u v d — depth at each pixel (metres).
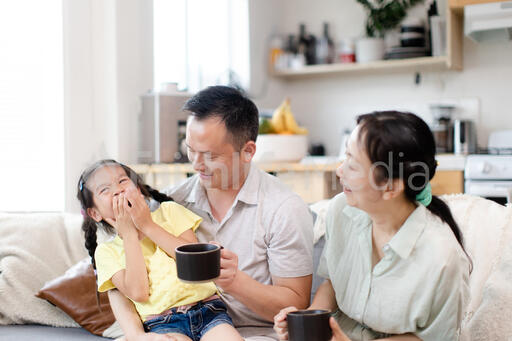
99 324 1.66
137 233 1.34
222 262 1.15
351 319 1.28
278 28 4.15
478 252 1.45
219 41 3.54
